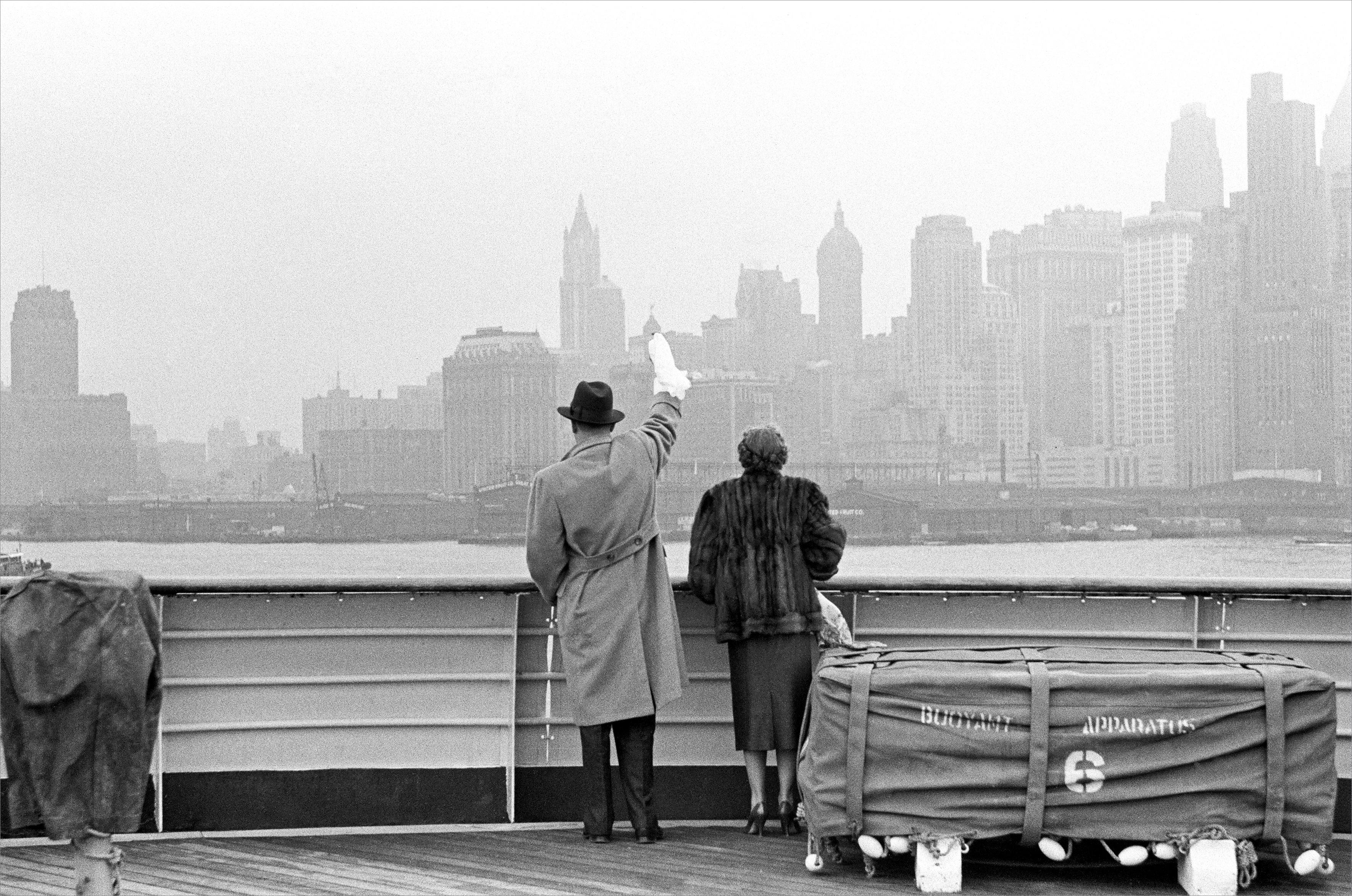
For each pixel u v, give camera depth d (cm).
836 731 536
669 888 523
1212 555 18938
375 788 624
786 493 600
